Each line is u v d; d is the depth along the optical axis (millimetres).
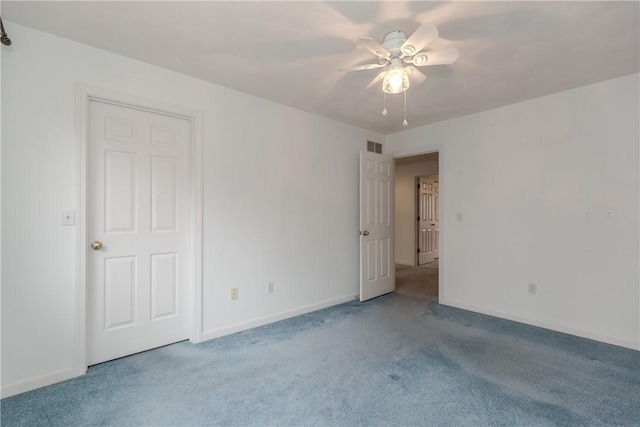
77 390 1975
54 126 2062
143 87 2416
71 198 2119
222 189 2852
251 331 2975
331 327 3084
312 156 3598
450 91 2934
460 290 3717
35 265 2004
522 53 2240
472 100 3166
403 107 3357
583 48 2178
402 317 3387
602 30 1957
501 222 3375
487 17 1830
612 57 2305
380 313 3523
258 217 3113
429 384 2061
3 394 1897
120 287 2395
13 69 1933
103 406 1820
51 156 2053
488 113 3461
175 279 2658
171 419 1714
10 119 1927
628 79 2617
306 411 1786
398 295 4297
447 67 2453
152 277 2545
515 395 1941
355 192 4109
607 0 1679
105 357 2330
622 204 2662
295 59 2355
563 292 2969
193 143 2695
